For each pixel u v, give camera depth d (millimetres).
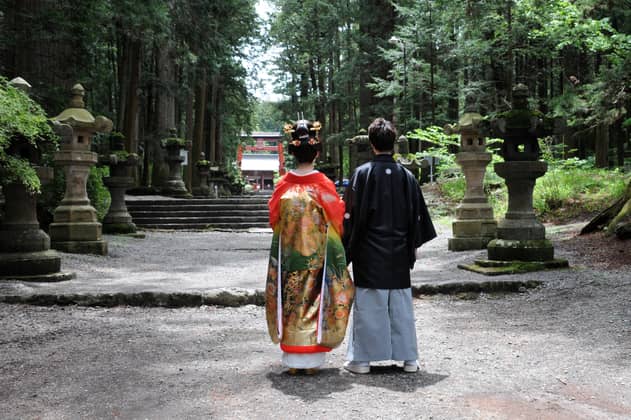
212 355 4156
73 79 13656
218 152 37281
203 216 18438
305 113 40062
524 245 7191
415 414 2920
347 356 3797
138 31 17422
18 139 6773
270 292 3699
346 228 3688
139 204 18766
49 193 11250
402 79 21328
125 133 22047
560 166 15430
